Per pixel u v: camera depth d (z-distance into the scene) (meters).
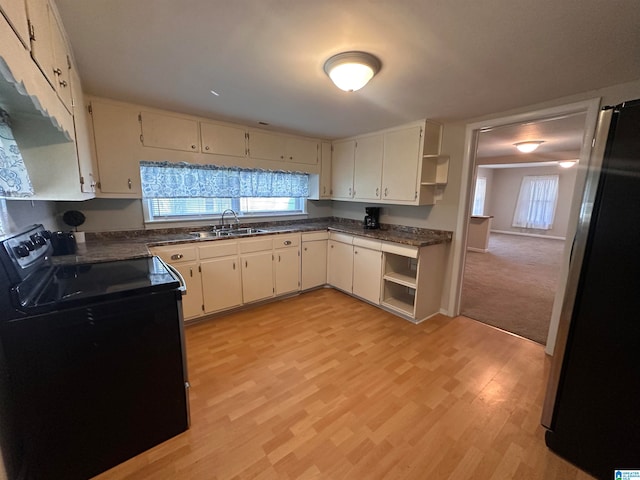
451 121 2.86
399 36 1.38
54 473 1.24
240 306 3.15
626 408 1.24
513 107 2.40
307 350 2.38
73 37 1.39
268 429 1.58
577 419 1.37
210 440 1.51
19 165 1.20
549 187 8.92
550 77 1.81
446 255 3.07
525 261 5.74
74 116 1.48
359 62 1.54
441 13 1.19
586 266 1.30
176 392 1.51
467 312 3.18
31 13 0.81
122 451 1.38
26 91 0.77
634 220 1.16
